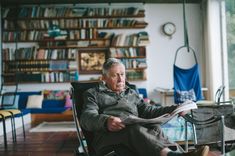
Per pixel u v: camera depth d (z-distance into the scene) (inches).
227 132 126.3
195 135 108.0
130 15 277.1
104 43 277.9
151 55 283.1
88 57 280.1
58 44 275.9
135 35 278.2
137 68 275.1
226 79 247.6
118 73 82.1
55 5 282.8
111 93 81.6
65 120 259.0
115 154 70.9
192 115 99.4
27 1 276.5
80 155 121.3
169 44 284.0
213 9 255.9
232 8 234.7
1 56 273.7
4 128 157.6
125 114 78.9
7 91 276.5
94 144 77.1
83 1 280.5
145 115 83.3
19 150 146.4
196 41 286.2
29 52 275.9
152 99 280.5
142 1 282.8
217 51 253.9
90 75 280.2
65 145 156.3
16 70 274.5
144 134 66.0
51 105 269.9
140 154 66.3
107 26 276.7
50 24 277.1
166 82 281.9
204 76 280.2
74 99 86.2
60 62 276.7
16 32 277.4
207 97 262.1
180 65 283.7
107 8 278.1
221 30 253.3
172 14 285.3
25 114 239.1
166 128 131.7
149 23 283.9
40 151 143.5
